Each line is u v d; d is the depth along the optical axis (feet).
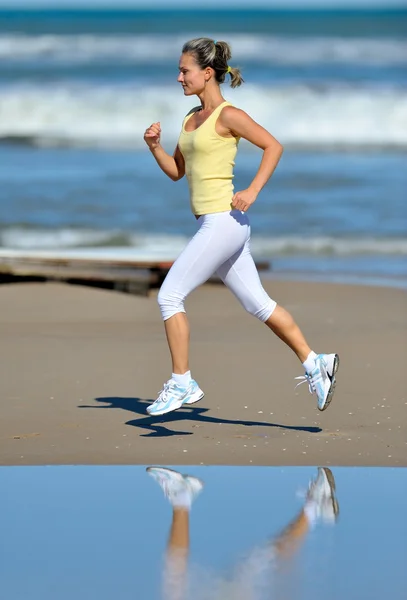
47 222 139.64
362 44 362.74
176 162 46.85
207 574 28.81
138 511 34.76
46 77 284.20
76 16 515.50
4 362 63.00
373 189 166.30
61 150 202.90
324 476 39.17
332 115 229.86
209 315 83.46
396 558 30.07
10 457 41.63
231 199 44.42
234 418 49.16
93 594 27.37
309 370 45.34
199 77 44.37
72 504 35.53
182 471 39.83
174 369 45.57
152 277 94.89
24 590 27.68
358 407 51.42
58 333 73.92
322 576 28.63
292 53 347.36
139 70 298.35
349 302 90.84
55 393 54.44
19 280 97.09
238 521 33.60
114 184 167.63
